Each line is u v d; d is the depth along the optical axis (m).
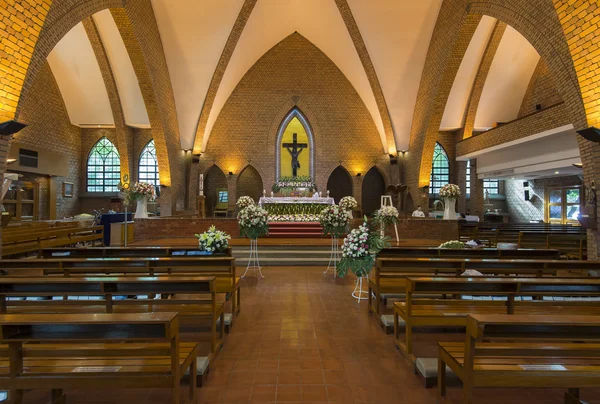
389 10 15.84
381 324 5.33
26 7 7.20
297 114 22.42
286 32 20.41
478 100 19.53
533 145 15.91
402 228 13.84
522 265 5.34
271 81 21.81
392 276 5.44
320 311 6.10
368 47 17.61
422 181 18.62
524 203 22.84
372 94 20.86
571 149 13.76
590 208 8.27
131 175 21.44
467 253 6.69
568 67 8.24
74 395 3.39
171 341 2.67
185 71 18.08
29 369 2.75
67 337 2.58
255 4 16.12
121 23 12.85
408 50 17.50
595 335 2.71
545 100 18.66
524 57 18.48
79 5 9.02
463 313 4.18
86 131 22.12
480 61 18.11
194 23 16.06
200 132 20.28
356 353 4.39
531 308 4.69
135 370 2.75
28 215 17.98
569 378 2.70
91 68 18.77
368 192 23.88
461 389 3.54
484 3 11.24
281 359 4.21
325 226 9.64
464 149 20.09
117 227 11.95
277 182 21.06
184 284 3.99
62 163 19.64
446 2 14.69
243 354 4.35
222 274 5.51
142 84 15.55
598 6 6.89
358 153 22.11
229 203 21.73
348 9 15.91
